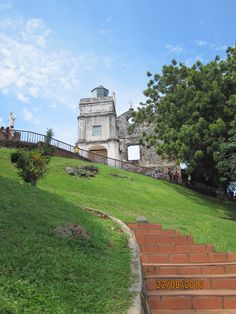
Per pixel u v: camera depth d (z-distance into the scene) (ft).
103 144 141.18
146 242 32.53
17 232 21.18
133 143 144.25
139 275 20.11
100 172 81.05
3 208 24.73
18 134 86.79
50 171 69.82
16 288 15.19
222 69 84.12
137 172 109.60
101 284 18.03
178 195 78.07
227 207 77.10
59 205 31.30
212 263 27.45
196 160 79.77
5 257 17.56
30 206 27.40
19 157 43.57
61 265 18.57
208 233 35.68
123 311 15.83
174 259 28.81
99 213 34.35
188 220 44.34
